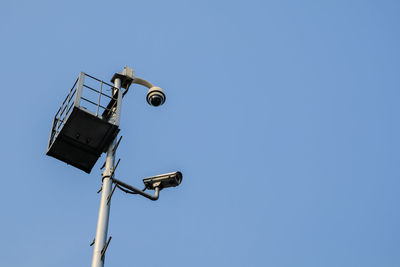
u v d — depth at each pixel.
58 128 16.67
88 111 16.06
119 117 16.55
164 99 19.25
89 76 17.05
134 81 18.92
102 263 13.62
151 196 16.30
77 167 17.05
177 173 17.03
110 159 15.98
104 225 14.39
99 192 15.55
